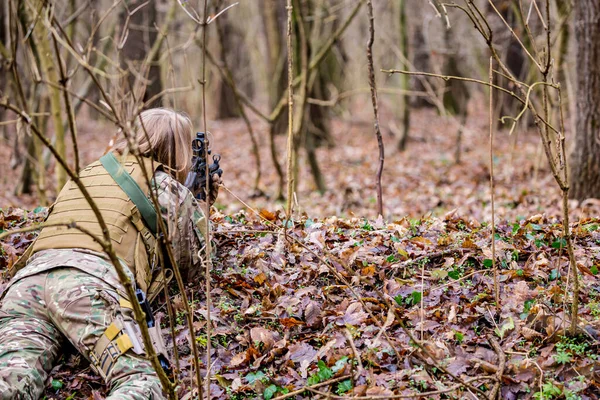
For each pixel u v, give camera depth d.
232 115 26.31
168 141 3.40
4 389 2.71
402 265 3.89
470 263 3.97
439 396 2.99
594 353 3.20
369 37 5.46
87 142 19.89
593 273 3.82
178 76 18.91
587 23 7.87
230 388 3.14
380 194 5.49
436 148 17.47
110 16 11.71
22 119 2.23
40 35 8.29
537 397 2.95
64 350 3.14
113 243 3.09
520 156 14.49
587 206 8.07
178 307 3.58
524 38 13.20
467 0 3.24
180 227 3.31
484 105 25.80
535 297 3.55
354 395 2.96
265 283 3.79
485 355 3.21
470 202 10.04
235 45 27.88
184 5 3.04
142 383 2.78
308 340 3.41
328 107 18.08
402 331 3.40
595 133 8.07
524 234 4.30
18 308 2.96
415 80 20.17
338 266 3.91
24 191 12.72
